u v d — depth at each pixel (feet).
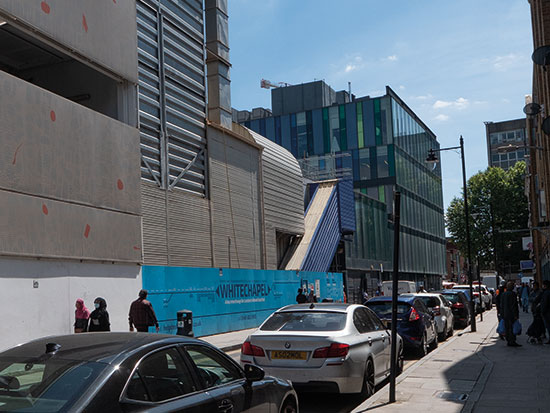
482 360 41.86
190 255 78.33
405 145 198.90
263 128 202.18
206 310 71.56
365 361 28.35
